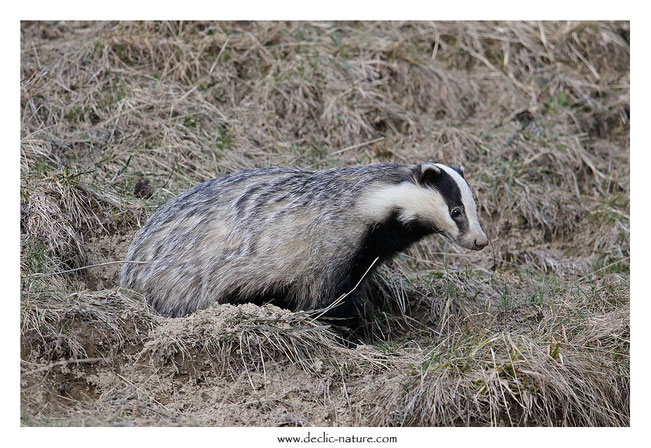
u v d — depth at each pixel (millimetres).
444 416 9023
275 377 9484
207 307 10312
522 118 16344
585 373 9734
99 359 9344
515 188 14836
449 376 9320
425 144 15344
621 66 17812
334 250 10188
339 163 14523
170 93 14656
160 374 9359
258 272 10203
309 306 10375
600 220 14727
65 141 13297
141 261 10633
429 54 17234
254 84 15508
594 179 15641
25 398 8789
